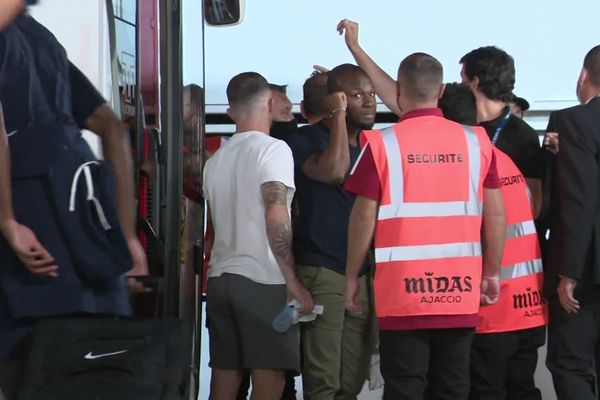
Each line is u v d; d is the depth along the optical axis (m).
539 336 8.87
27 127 5.82
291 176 8.17
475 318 7.88
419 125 7.87
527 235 8.77
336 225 8.52
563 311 8.81
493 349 8.66
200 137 7.15
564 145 8.68
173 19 6.47
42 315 5.82
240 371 8.30
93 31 6.01
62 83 5.91
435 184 7.80
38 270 5.83
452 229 7.80
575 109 8.74
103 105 6.05
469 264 7.83
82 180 5.93
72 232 5.89
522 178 8.81
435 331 7.89
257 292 8.10
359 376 8.77
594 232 8.67
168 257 6.37
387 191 7.77
